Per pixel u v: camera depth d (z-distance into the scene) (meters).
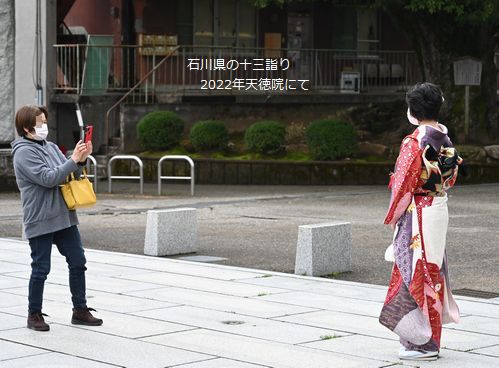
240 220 17.11
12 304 9.27
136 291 10.02
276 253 13.17
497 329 8.18
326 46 32.09
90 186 8.12
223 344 7.61
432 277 7.06
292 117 28.52
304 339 7.78
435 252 7.05
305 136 26.67
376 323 8.39
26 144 7.95
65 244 8.20
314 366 6.94
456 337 7.86
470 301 9.48
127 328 8.20
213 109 27.62
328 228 11.36
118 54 28.48
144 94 27.80
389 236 14.73
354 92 29.94
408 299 7.06
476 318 8.64
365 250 13.30
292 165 25.33
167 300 9.50
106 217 17.80
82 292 8.30
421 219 7.05
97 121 27.16
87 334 7.97
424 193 7.10
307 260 11.23
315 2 31.88
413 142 7.08
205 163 25.64
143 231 15.70
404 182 7.04
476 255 12.76
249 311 8.93
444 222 7.10
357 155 26.25
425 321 7.03
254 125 26.14
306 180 25.31
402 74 31.75
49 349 7.47
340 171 25.31
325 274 11.34
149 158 25.94
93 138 27.09
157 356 7.23
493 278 11.06
